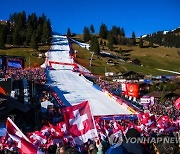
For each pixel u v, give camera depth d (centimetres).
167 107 5828
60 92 7631
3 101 3575
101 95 7738
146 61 19125
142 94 8262
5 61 7531
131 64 16488
